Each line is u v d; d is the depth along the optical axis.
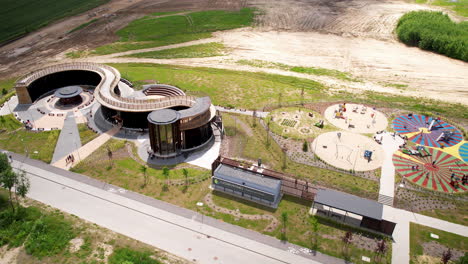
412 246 49.66
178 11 183.00
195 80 108.88
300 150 73.12
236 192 60.06
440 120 85.56
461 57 122.69
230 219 54.12
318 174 65.56
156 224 52.84
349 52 132.25
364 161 69.69
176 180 63.09
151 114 67.94
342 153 72.19
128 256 46.59
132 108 76.00
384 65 120.88
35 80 92.88
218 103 93.69
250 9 181.38
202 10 183.25
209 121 72.25
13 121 83.25
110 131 79.12
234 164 63.78
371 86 106.12
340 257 47.56
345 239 49.31
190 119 71.50
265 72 116.12
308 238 50.72
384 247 48.28
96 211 55.16
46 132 78.69
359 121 85.06
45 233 49.88
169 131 71.00
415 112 89.81
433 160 70.19
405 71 116.12
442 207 57.78
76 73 102.00
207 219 54.09
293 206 57.06
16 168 65.44
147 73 114.62
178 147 71.50
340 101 95.56
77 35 152.25
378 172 66.38
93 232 50.78
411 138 78.12
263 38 146.62
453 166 68.38
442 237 51.47
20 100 91.00
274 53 132.50
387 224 50.81
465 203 58.75
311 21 163.88
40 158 68.75
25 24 162.75
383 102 95.44
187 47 139.88
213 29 157.62
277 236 50.94
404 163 69.12
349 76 113.12
